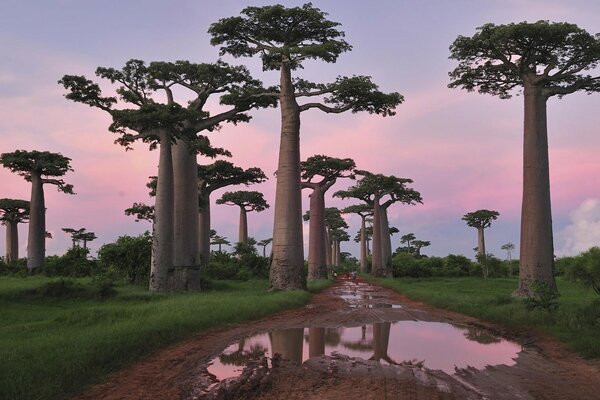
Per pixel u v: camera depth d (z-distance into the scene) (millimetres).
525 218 20750
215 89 27391
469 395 6656
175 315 12477
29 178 42125
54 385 6570
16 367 6883
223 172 43344
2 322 13219
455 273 57375
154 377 7680
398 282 38656
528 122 21328
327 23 24781
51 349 8219
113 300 18578
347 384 7125
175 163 26891
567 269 12852
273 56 25562
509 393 6848
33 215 39906
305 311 17203
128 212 46344
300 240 25219
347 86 24547
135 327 10305
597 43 19578
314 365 8383
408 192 55281
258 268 39500
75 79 22516
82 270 31125
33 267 39062
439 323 14258
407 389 6859
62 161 40094
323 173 44656
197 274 26516
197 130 27000
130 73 24672
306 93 25969
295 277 24594
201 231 44500
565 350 9766
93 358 7906
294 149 25609
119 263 26016
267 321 14359
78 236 68625
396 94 25844
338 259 99500
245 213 58844
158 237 22828
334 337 11711
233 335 11734
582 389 7078
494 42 20297
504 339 11445
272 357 9188
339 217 79250
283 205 25125
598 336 10242
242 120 28703
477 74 23297
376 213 55781
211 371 8141
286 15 24312
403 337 11734
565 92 21422
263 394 6695
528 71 21656
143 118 21875
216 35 25562
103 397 6652
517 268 63625
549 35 19422
